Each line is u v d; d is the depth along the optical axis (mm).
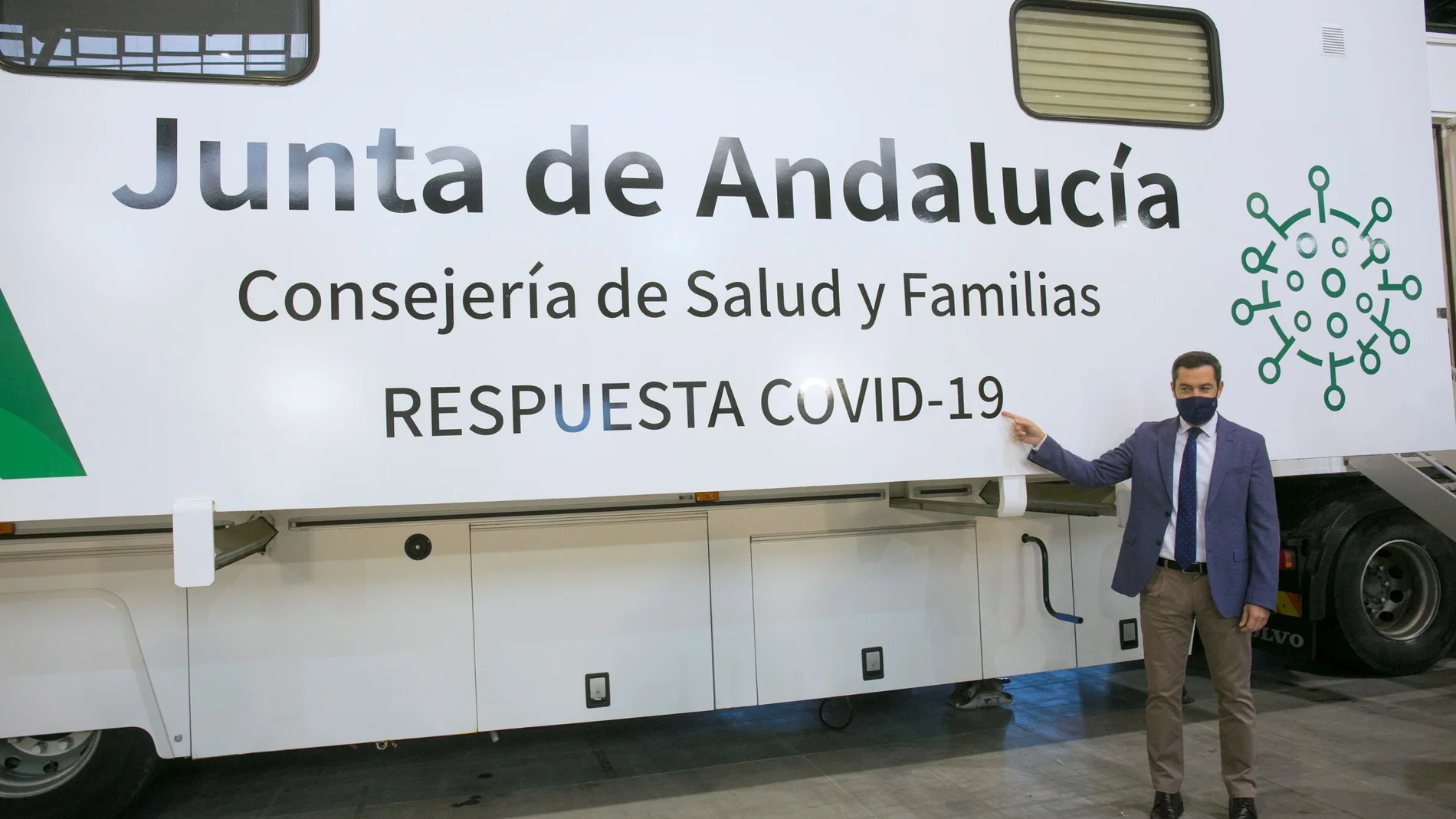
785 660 3580
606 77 2785
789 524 3600
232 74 2568
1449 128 4453
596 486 2727
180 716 3062
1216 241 3322
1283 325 3383
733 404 2826
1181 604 3018
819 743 4008
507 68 2721
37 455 2422
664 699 3439
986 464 3047
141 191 2494
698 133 2842
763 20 2916
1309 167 3449
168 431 2482
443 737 4289
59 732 2988
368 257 2605
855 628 3666
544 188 2721
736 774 3682
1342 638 4547
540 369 2697
